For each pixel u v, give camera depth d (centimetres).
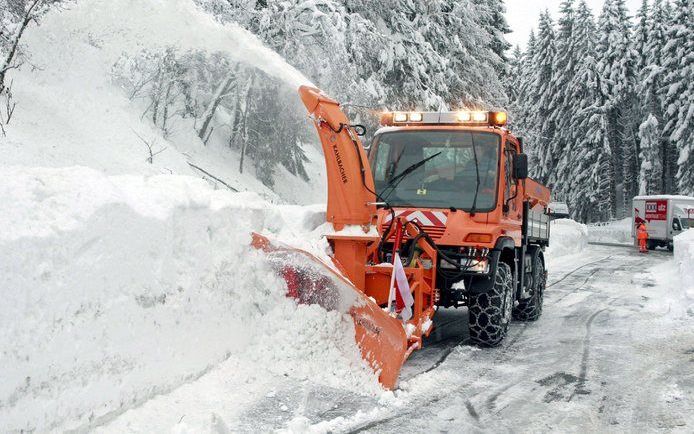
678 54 4309
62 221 341
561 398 500
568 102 4728
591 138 4484
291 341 489
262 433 382
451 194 679
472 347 683
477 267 646
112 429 361
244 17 1481
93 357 356
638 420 449
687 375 574
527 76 5881
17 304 309
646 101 4831
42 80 1188
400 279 519
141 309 396
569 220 2944
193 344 439
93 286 357
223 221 479
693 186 4153
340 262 557
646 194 4625
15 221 323
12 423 304
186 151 1441
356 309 500
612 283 1399
